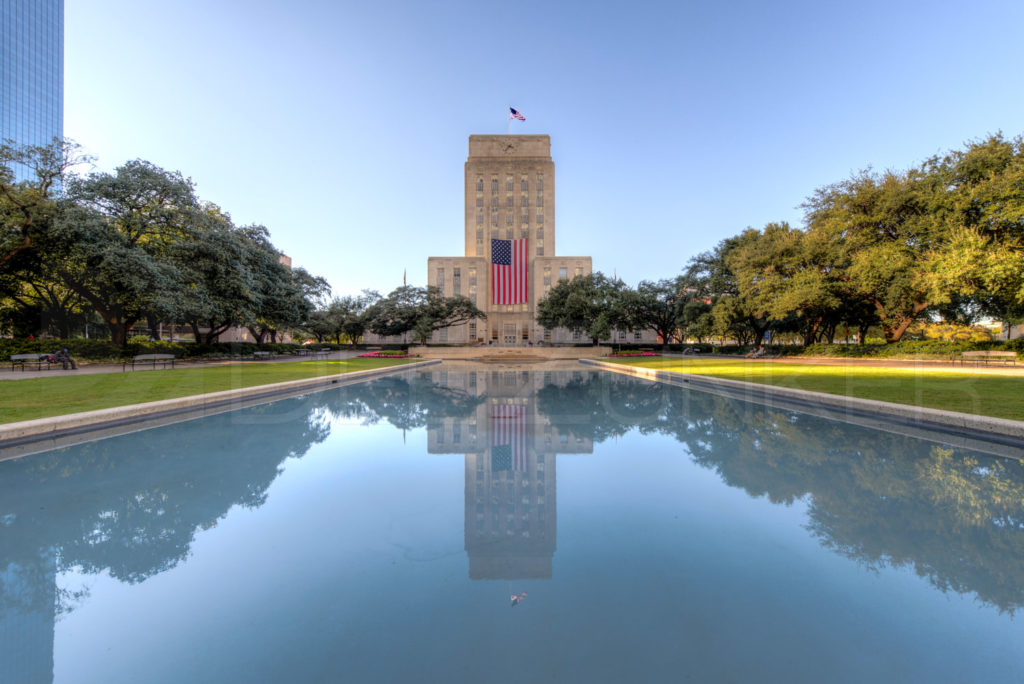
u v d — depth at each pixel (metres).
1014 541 2.95
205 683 1.73
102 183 20.12
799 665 1.83
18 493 3.96
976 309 26.31
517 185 67.00
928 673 1.78
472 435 6.54
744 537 3.06
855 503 3.69
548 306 44.59
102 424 6.90
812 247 27.16
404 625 2.12
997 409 7.16
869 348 25.97
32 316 23.06
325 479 4.46
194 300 21.14
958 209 19.58
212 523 3.36
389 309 42.25
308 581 2.53
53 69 71.62
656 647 1.95
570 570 2.64
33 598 2.35
